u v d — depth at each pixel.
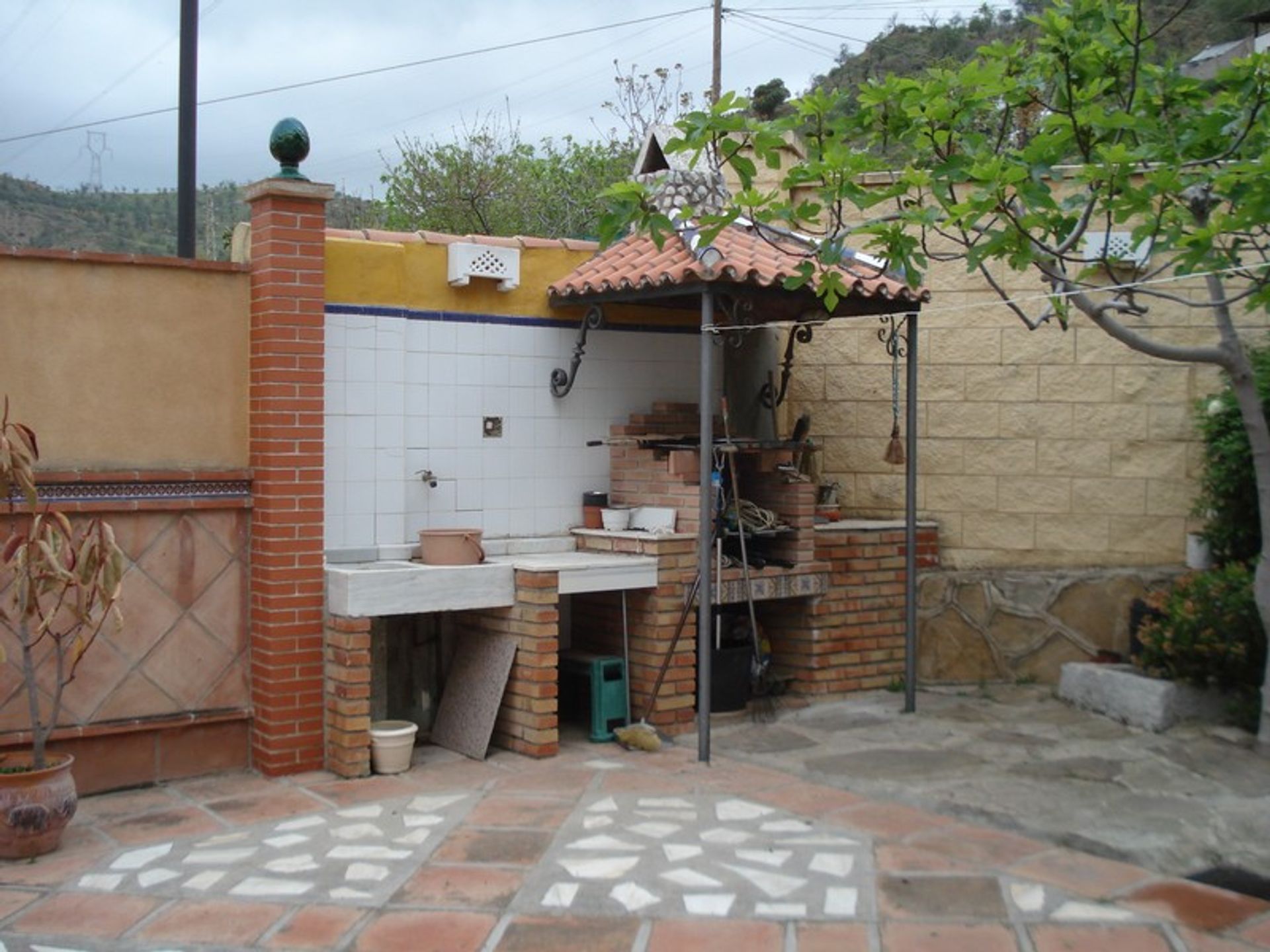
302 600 7.07
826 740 7.72
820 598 8.73
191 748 6.99
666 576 7.89
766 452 8.45
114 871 5.52
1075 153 8.89
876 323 9.56
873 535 9.02
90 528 5.77
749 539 8.61
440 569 7.23
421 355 7.88
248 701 7.15
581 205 19.81
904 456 8.68
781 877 5.39
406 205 19.78
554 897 5.19
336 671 7.01
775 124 6.40
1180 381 9.02
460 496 8.05
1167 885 5.27
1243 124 6.59
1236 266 6.95
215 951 4.72
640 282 7.61
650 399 8.89
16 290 6.46
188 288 6.97
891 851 5.71
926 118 6.66
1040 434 9.25
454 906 5.12
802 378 9.78
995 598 9.18
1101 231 9.01
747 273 7.32
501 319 8.20
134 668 6.78
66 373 6.60
